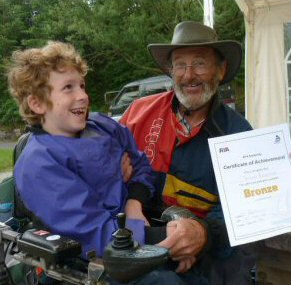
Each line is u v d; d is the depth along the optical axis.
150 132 2.50
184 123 2.45
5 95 20.23
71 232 1.67
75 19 16.45
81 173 1.81
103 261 1.46
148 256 1.41
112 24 16.06
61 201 1.69
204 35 2.38
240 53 2.46
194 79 2.39
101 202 1.82
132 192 2.08
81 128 1.87
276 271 1.94
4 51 21.86
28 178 1.73
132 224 1.85
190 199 2.34
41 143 1.79
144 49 15.91
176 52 2.43
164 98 2.59
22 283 1.89
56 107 1.83
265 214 1.71
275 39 5.05
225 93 9.78
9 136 18.41
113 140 2.04
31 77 1.83
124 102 12.28
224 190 1.71
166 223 1.96
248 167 1.73
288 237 1.84
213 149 1.73
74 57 1.88
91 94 20.30
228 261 1.98
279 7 4.95
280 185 1.73
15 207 1.91
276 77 5.14
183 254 1.79
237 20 15.27
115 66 19.94
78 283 1.53
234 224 1.69
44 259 1.55
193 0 15.09
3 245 1.82
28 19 23.72
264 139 1.74
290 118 5.16
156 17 15.48
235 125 2.37
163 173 2.40
